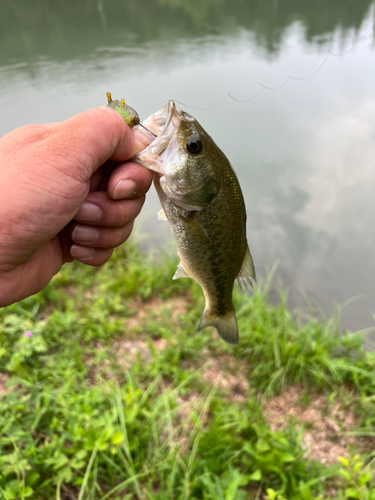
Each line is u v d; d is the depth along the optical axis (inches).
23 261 7.5
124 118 8.2
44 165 6.9
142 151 8.2
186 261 9.7
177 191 8.4
